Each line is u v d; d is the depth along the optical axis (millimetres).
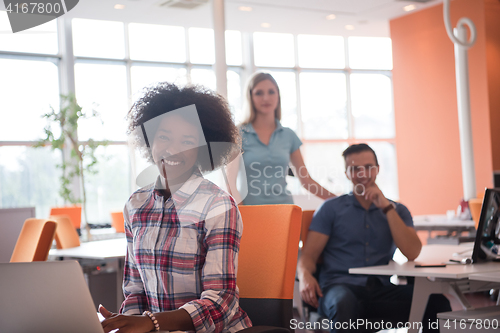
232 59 9836
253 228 1519
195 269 1189
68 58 8617
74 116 6820
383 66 10539
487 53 7551
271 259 1464
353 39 10430
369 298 2371
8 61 8391
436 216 5797
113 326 1000
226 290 1159
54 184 8570
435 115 8289
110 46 8984
